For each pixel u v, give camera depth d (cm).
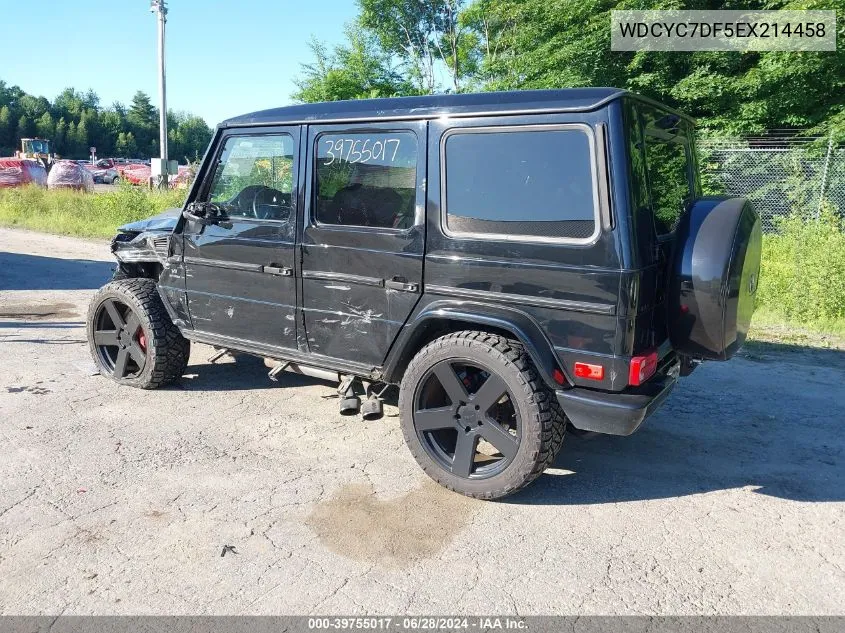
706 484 384
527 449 335
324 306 407
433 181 357
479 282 346
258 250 431
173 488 366
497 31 2520
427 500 359
